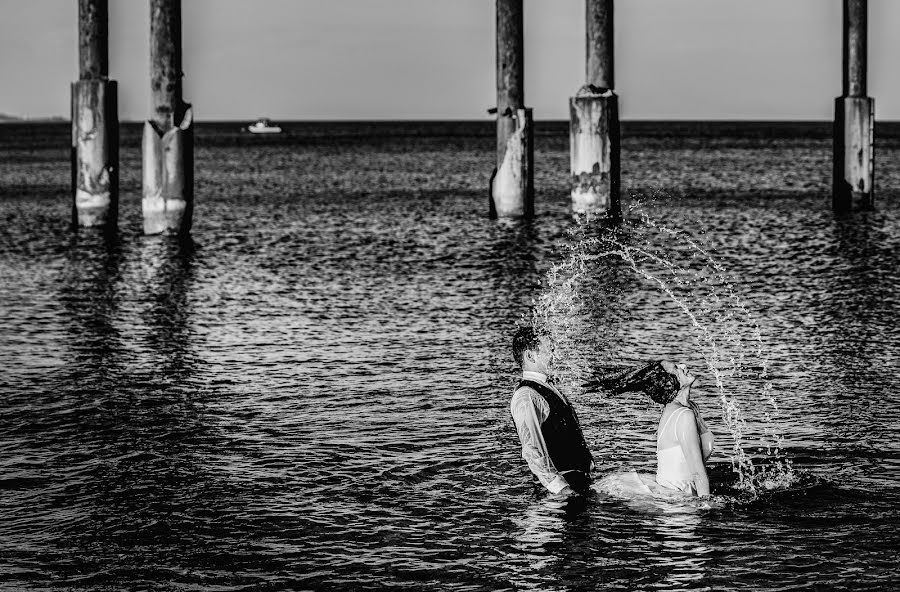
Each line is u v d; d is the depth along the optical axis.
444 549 7.46
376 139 148.12
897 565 7.05
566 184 51.28
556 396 8.34
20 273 21.97
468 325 16.20
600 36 29.23
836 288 19.30
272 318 16.95
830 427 10.27
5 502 8.47
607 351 14.30
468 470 9.05
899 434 9.99
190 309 17.83
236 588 6.96
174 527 7.94
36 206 38.88
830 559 7.15
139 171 65.69
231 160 84.50
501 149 31.84
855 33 31.80
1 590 6.95
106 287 20.23
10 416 11.01
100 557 7.44
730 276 21.02
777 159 78.38
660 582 6.88
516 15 30.98
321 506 8.30
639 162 75.19
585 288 19.73
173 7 26.92
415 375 12.81
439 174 62.28
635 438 10.05
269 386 12.30
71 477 9.05
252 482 8.88
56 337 15.33
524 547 7.44
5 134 179.75
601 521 7.80
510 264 23.33
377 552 7.44
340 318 16.92
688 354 13.95
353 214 36.16
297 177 60.12
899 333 14.92
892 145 97.12
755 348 14.18
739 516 7.85
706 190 46.69
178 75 27.12
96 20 27.80
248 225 32.47
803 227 29.95
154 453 9.71
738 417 10.72
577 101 29.41
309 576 7.11
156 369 13.23
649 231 29.22
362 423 10.64
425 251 25.78
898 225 29.86
